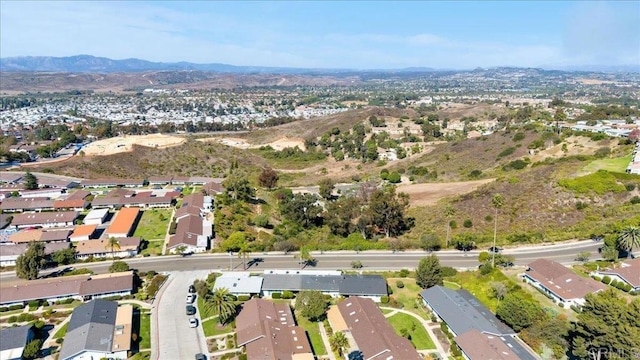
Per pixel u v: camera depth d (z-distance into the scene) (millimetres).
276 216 154125
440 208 141625
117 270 107562
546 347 75875
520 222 125438
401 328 84750
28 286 95188
